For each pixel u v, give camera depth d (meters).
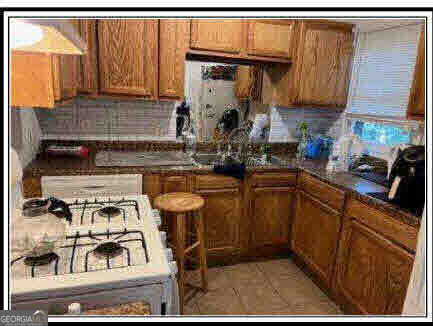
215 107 2.73
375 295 1.75
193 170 2.23
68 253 1.05
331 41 2.60
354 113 2.85
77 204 1.49
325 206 2.18
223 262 2.57
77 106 2.42
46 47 1.08
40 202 1.27
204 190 2.31
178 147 2.71
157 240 1.16
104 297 0.91
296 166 2.53
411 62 2.32
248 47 2.42
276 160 2.76
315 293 2.25
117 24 2.10
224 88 2.71
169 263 1.09
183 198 2.00
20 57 1.11
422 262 1.17
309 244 2.39
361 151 2.51
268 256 2.70
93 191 2.05
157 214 1.45
